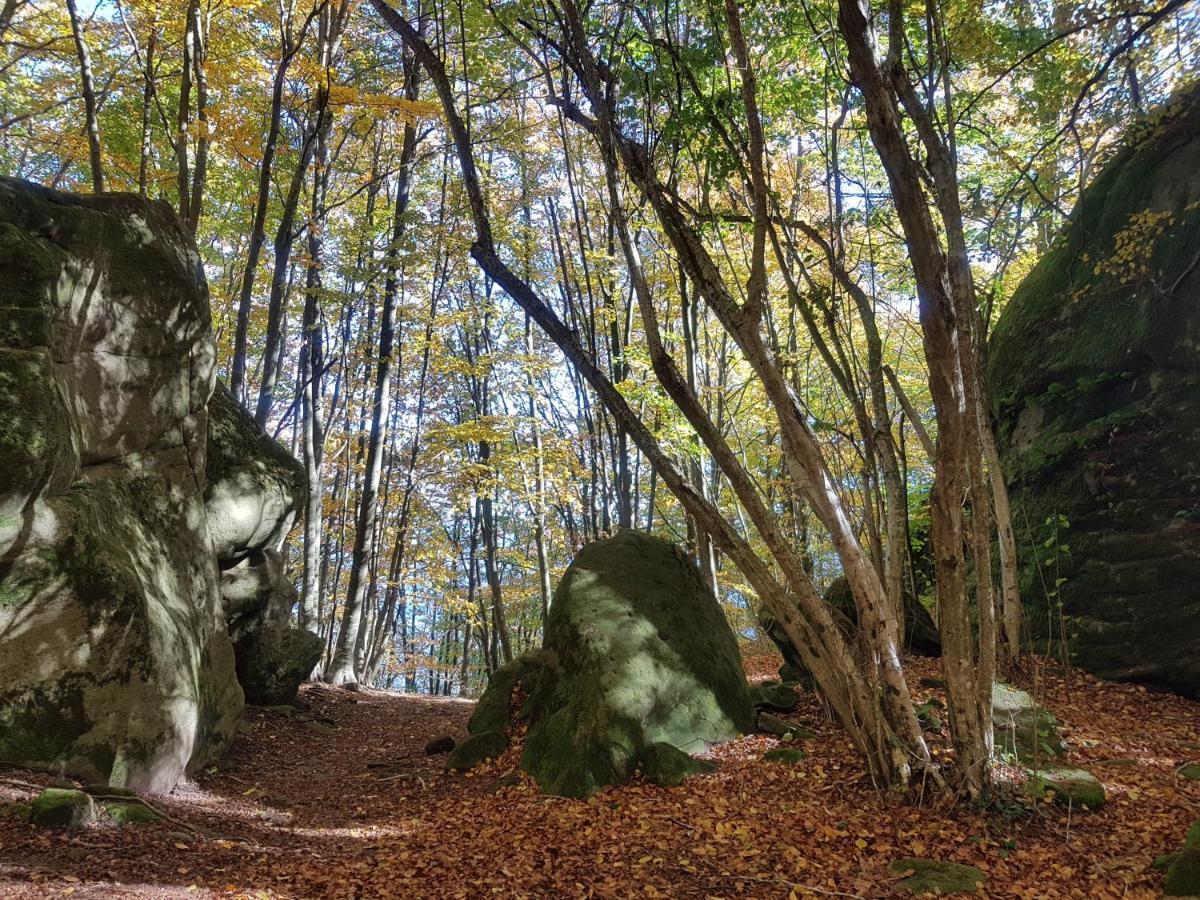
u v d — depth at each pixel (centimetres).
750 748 744
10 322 608
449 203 1859
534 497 1703
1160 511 957
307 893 455
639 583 842
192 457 844
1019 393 1177
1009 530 945
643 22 768
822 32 882
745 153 785
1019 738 675
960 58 961
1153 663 900
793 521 1558
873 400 771
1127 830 516
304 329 1589
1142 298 1033
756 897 448
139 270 770
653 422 1321
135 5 1113
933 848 499
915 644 1073
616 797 652
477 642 3475
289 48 1176
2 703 566
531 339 1989
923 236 481
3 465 566
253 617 1051
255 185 1595
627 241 629
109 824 519
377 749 977
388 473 2123
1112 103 1075
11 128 1451
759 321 566
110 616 625
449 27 1295
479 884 474
